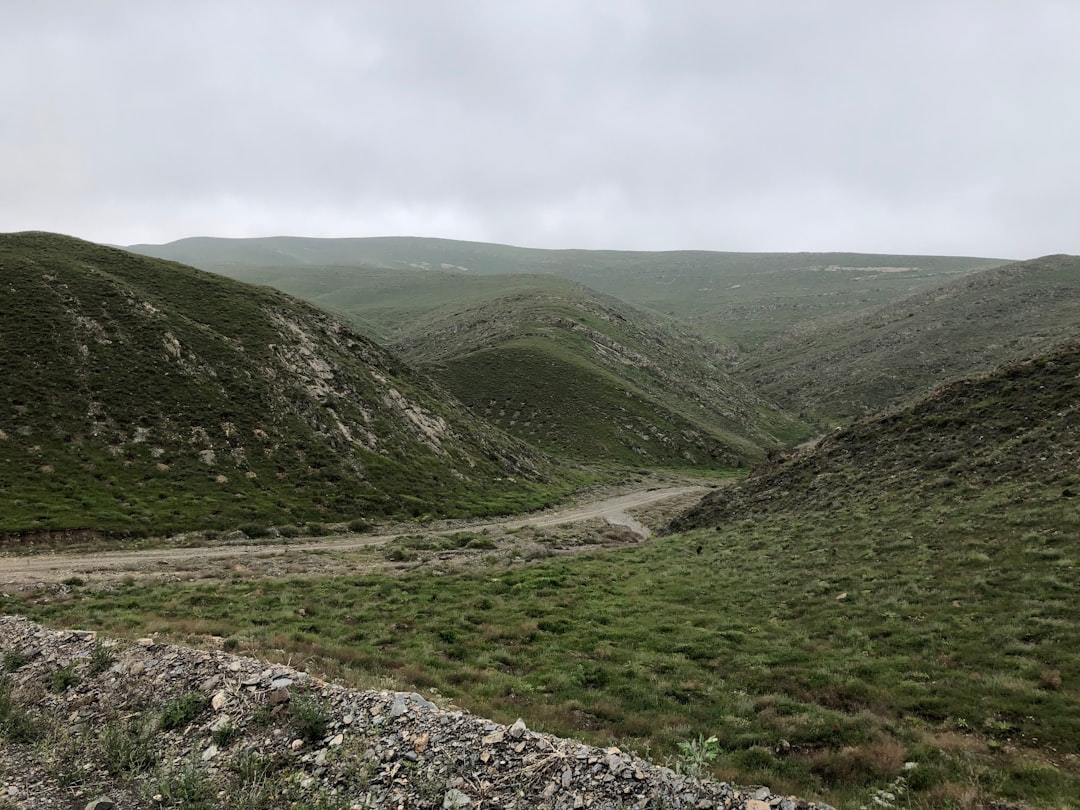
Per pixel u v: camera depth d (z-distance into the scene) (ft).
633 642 68.59
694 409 492.13
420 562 122.01
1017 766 36.37
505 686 53.72
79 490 133.69
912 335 615.16
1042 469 93.15
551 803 28.68
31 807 30.66
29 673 45.55
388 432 228.43
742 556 104.37
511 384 433.89
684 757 38.06
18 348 162.50
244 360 206.39
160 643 49.65
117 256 239.91
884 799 34.04
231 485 159.22
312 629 71.67
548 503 242.78
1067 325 485.97
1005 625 57.36
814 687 52.13
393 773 31.68
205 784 32.17
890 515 100.22
